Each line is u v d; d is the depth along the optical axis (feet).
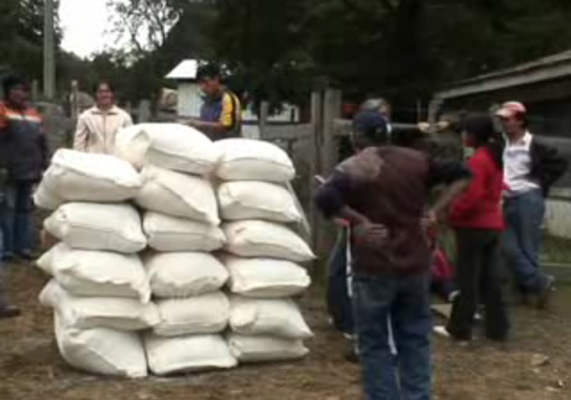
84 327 22.08
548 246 50.14
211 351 22.89
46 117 46.37
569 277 36.91
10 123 35.01
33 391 21.36
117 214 22.31
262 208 23.38
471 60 72.08
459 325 26.71
